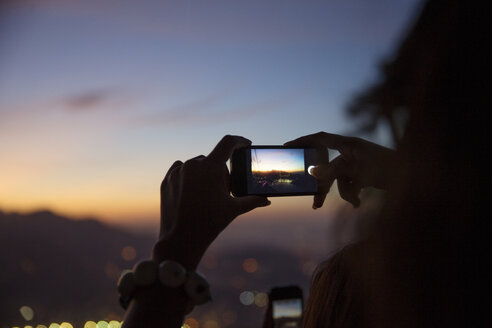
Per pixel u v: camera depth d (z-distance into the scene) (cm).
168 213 60
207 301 53
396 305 37
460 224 35
